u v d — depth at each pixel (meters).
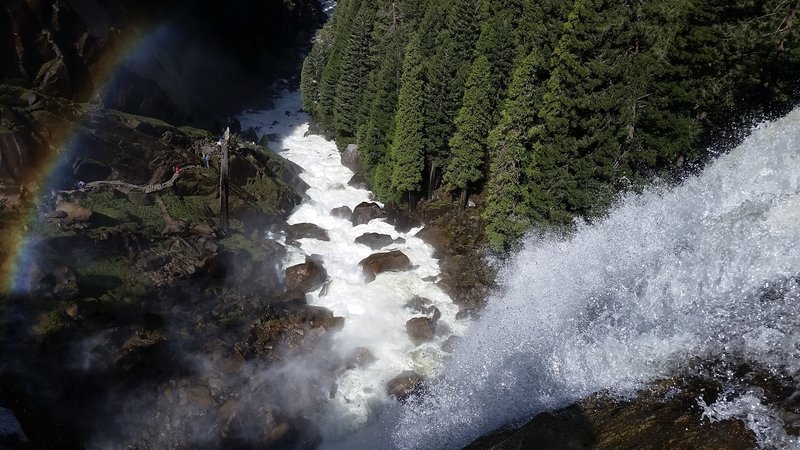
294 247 41.31
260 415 27.30
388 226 45.19
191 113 55.69
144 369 26.92
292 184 50.66
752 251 19.58
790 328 16.80
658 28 31.78
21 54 38.31
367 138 49.25
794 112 28.25
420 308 36.03
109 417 24.78
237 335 31.33
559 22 36.66
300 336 32.56
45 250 29.30
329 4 136.00
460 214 43.84
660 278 21.69
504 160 36.56
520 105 35.66
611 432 16.23
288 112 75.06
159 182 39.78
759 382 15.68
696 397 16.19
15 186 31.98
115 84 44.34
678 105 30.92
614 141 31.78
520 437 17.56
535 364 22.72
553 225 34.69
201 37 72.81
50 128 35.69
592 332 21.94
